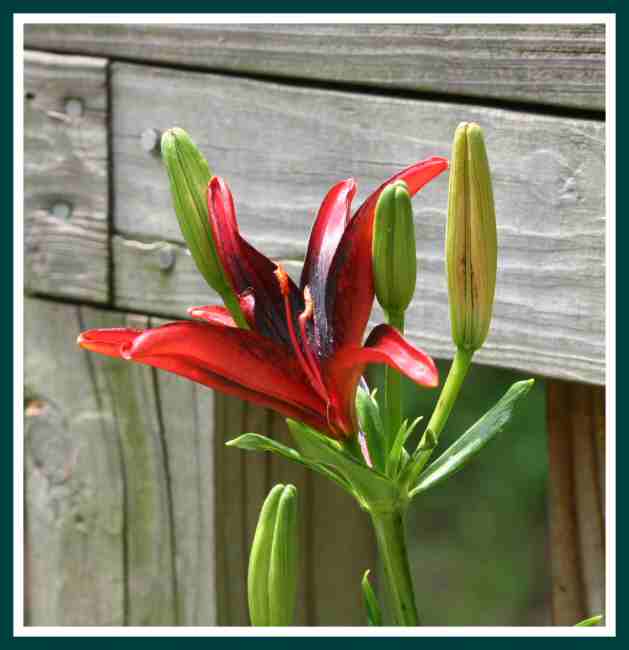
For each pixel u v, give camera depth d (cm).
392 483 124
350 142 147
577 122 138
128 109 156
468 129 124
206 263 126
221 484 156
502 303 142
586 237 139
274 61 149
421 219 145
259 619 127
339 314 123
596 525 145
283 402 124
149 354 121
